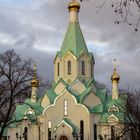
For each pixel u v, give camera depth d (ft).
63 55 301.63
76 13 313.53
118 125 258.98
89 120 279.49
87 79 299.58
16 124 295.28
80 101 285.64
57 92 296.92
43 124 284.20
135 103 247.91
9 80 173.17
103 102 296.10
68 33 309.42
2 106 181.88
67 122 278.87
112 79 302.86
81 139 277.85
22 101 186.09
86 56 301.43
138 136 205.87
